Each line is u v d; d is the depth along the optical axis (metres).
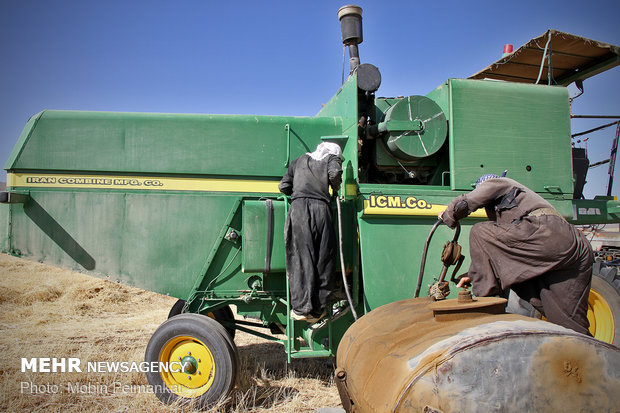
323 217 3.79
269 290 4.25
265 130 4.50
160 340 3.74
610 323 4.43
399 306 2.89
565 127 4.54
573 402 1.98
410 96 4.28
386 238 4.07
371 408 2.22
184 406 3.63
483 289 3.03
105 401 3.79
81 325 6.85
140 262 4.24
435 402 1.97
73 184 4.22
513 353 2.00
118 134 4.31
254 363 5.02
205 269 4.26
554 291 2.85
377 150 4.50
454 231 4.21
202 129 4.41
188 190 4.35
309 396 4.06
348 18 5.27
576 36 5.11
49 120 4.25
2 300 8.23
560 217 2.88
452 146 4.24
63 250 4.18
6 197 3.98
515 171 4.37
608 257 9.33
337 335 4.18
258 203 4.16
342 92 4.68
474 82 4.36
